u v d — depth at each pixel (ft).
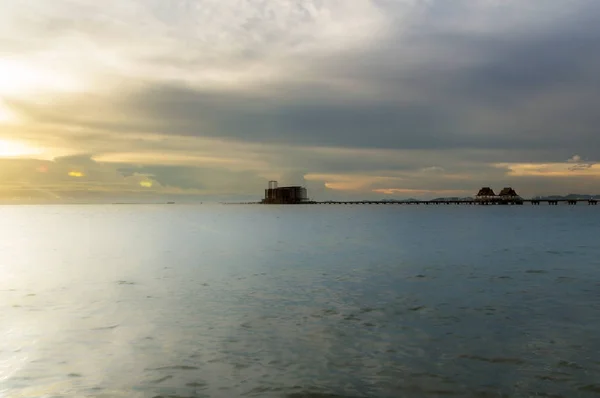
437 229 290.76
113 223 392.68
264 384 40.47
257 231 282.77
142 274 108.06
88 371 43.73
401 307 70.13
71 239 220.23
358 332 56.24
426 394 38.45
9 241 209.46
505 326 58.70
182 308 70.13
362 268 117.80
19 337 54.85
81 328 58.75
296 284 92.48
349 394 38.52
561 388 39.40
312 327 58.59
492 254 150.20
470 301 74.79
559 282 94.22
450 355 47.62
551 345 50.72
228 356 47.65
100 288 88.53
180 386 40.14
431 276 103.24
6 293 83.46
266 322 61.26
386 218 497.05
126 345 51.55
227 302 74.64
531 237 222.89
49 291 85.35
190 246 183.93
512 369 43.65
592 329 57.00
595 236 226.38
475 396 38.06
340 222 408.05
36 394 38.73
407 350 49.24
